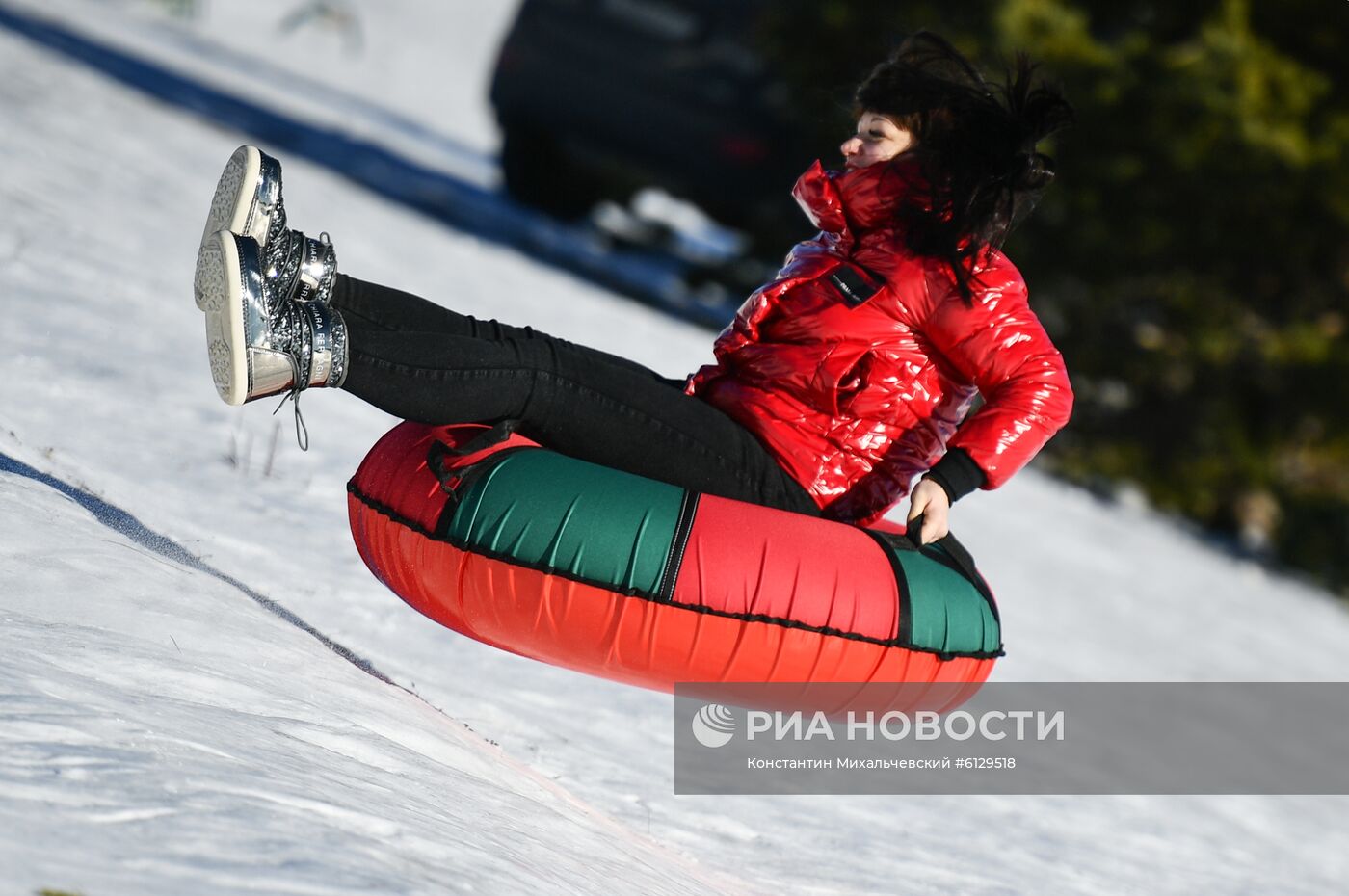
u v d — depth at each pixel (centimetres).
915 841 1384
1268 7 5575
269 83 6469
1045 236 5269
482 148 7356
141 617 888
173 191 3080
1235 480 5975
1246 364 5797
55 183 2627
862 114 1146
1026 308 1111
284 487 1614
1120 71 5053
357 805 695
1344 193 5106
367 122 6372
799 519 1100
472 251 4028
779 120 4525
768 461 1130
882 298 1109
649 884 861
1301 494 6331
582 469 1081
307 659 963
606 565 1047
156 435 1584
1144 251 5184
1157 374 5600
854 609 1078
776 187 4588
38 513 1013
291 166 4297
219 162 3706
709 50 4600
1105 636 3009
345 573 1424
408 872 624
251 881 559
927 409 1134
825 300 1122
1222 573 4762
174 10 8662
